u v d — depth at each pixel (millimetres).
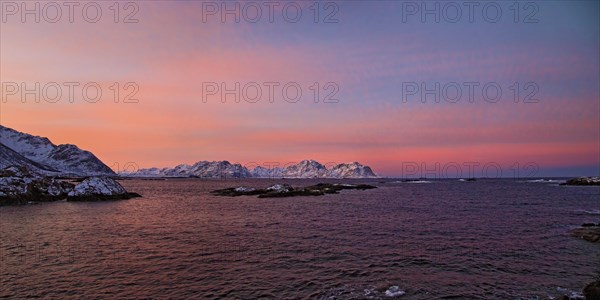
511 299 16094
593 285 15344
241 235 31797
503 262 22344
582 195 87438
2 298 15812
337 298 16031
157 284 17844
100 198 74812
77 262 22016
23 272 19781
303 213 50562
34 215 47406
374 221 41375
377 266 21250
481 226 37156
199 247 26500
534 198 78562
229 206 62406
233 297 16078
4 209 55406
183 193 109938
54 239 29859
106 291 16812
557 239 29812
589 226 35375
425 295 16484
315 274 19578
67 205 63062
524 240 29391
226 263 21797
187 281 18344
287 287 17438
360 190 124750
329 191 106500
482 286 17812
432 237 30719
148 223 39969
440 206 61094
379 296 16297
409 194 99625
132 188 151750
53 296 16125
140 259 22781
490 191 112688
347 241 28859
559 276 19562
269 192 94625
